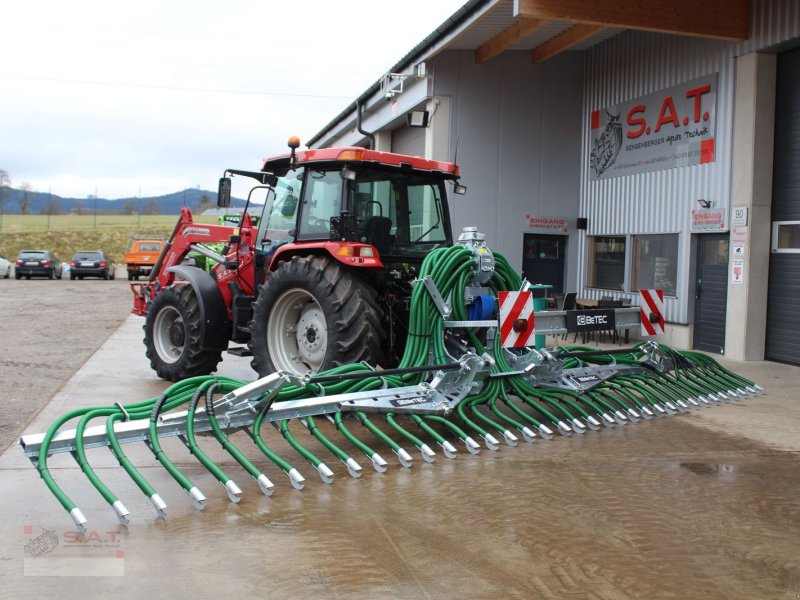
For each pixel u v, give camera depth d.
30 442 3.81
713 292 10.67
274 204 7.15
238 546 3.38
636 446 5.30
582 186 13.69
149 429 4.16
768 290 9.91
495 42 12.38
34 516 3.72
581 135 13.70
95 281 29.88
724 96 10.29
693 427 5.91
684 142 11.07
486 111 13.23
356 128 17.97
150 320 7.60
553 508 3.97
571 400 6.67
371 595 2.92
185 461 4.70
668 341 11.40
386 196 6.70
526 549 3.41
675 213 11.26
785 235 9.70
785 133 9.70
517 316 5.61
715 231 10.45
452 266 5.71
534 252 13.77
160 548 3.35
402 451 4.66
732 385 7.30
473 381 5.45
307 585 3.00
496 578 3.10
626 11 9.47
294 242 6.71
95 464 4.60
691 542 3.54
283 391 4.83
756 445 5.38
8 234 51.34
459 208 13.16
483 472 4.61
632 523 3.77
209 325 7.12
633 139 12.23
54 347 9.68
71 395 6.59
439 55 12.99
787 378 8.52
